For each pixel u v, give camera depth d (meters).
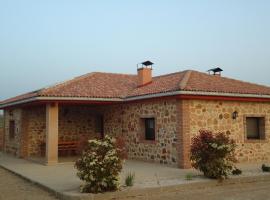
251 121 15.81
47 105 15.25
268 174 11.51
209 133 11.08
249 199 8.88
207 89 13.84
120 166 9.05
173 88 13.68
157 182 10.12
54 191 9.33
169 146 14.12
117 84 18.38
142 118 16.06
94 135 19.86
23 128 18.44
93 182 8.80
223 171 10.55
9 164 15.54
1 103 20.36
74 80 17.64
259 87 16.72
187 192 9.70
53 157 15.10
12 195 9.44
